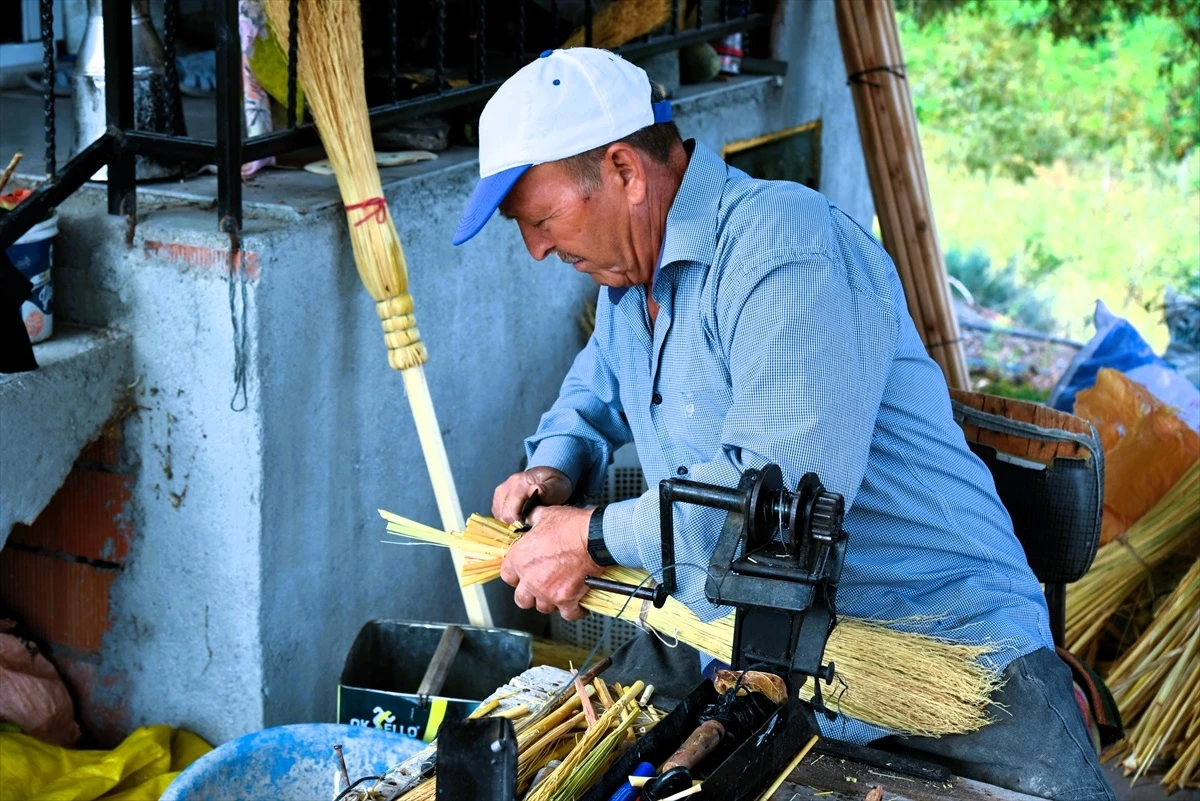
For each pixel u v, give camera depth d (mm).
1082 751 1897
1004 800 1814
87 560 2703
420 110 2877
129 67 2404
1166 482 3738
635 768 1557
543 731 1819
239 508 2533
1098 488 2385
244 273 2400
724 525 1499
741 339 1796
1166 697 3381
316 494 2689
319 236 2566
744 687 1664
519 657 2600
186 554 2615
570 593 1932
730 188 1918
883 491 1942
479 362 3189
